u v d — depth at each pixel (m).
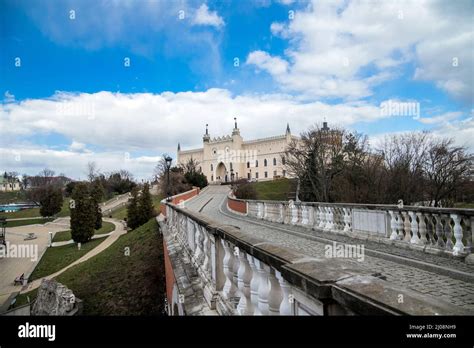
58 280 20.91
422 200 30.22
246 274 3.59
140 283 15.11
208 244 5.66
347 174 35.59
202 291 5.51
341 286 1.81
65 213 74.25
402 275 7.06
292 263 2.37
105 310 14.02
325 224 15.20
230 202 35.84
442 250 8.59
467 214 7.91
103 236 46.44
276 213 21.36
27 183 116.44
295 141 59.56
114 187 98.75
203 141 131.75
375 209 11.63
